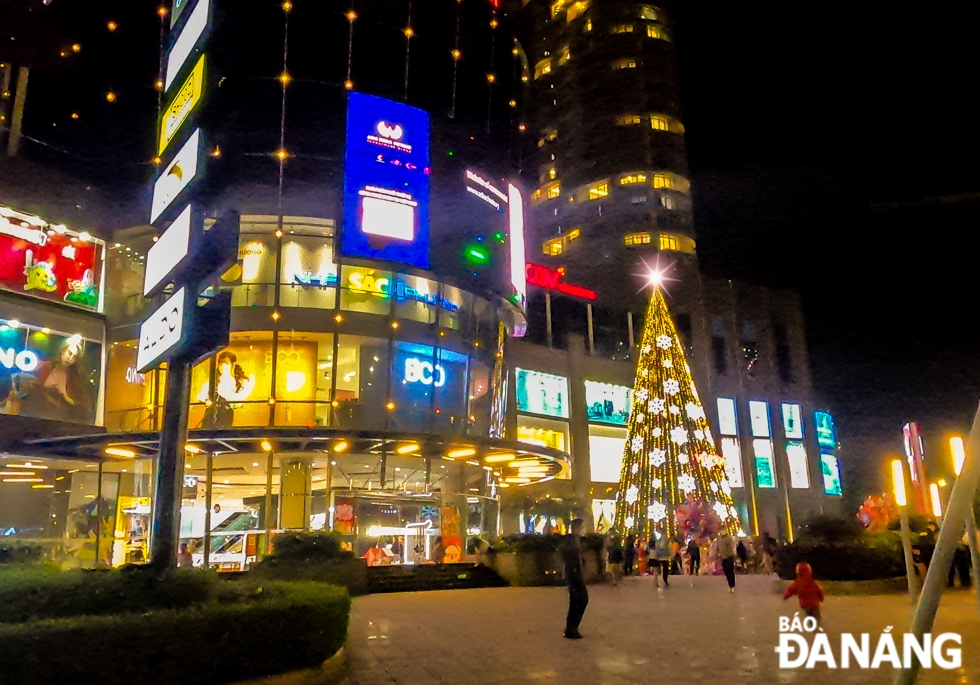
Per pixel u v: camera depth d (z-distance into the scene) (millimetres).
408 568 25953
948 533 3768
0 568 9828
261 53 30281
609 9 87000
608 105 83188
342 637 9953
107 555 29797
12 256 28297
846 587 21266
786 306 73438
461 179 33250
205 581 9758
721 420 65500
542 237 83125
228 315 11820
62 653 6918
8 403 27453
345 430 26219
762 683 8867
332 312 29891
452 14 34875
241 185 29000
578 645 11727
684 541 35562
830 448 71375
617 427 55812
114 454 27906
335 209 29750
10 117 29156
